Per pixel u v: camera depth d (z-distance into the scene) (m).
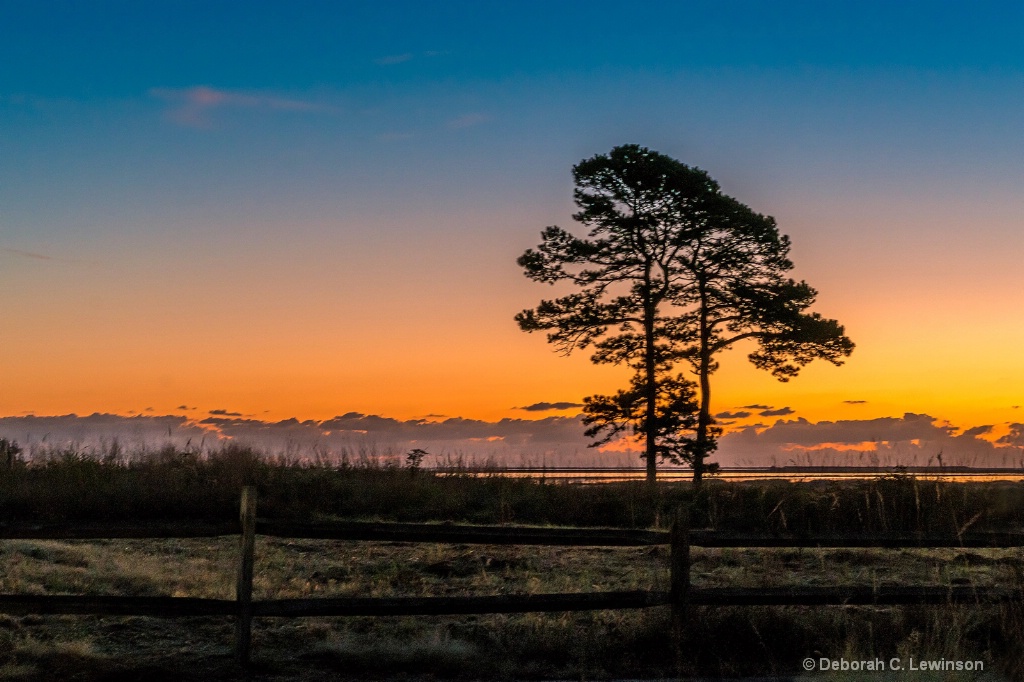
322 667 8.20
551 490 17.72
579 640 8.95
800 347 33.88
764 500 16.08
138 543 13.81
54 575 11.37
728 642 8.56
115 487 15.75
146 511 15.27
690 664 8.17
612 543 8.75
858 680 7.67
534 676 8.05
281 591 11.12
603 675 8.02
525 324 34.28
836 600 8.75
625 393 32.09
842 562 13.35
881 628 8.80
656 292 33.81
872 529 14.77
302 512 15.59
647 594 8.65
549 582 11.88
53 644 8.55
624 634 8.84
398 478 17.95
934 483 15.30
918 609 8.89
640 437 32.38
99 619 9.51
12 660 7.99
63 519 14.66
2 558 12.19
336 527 8.41
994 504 15.15
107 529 8.04
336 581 11.97
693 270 34.19
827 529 15.14
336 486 17.06
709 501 16.67
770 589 8.79
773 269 34.22
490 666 8.32
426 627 9.45
